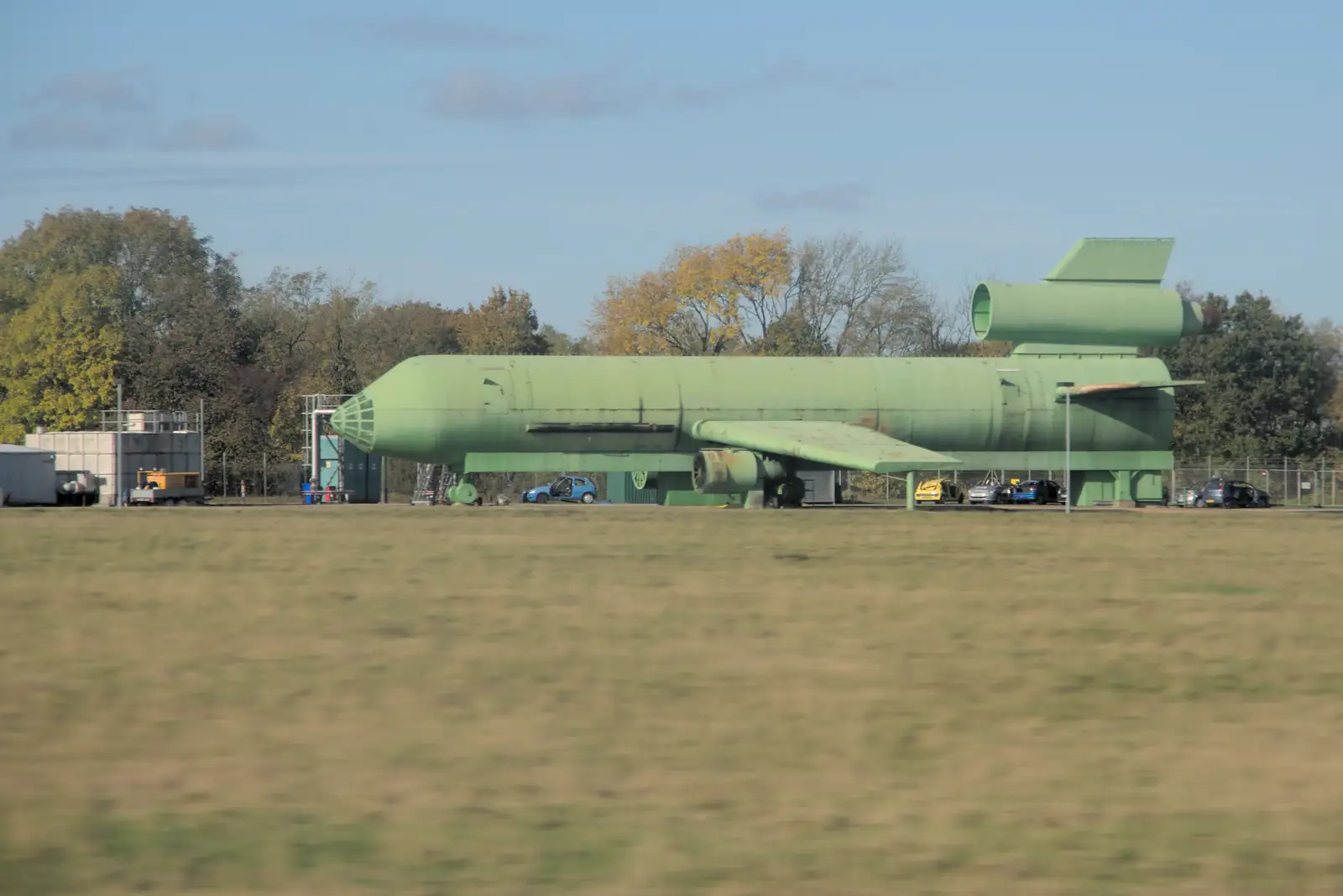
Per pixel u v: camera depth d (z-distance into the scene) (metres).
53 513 175.50
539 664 55.91
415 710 47.03
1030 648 62.03
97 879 30.11
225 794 36.66
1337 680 54.81
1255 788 38.09
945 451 181.88
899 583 86.75
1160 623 70.25
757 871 30.91
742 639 63.09
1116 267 189.88
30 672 53.66
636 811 35.31
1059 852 32.28
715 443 174.38
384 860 31.44
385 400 166.62
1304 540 130.88
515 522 145.88
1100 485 192.62
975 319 191.25
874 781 38.47
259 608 72.50
